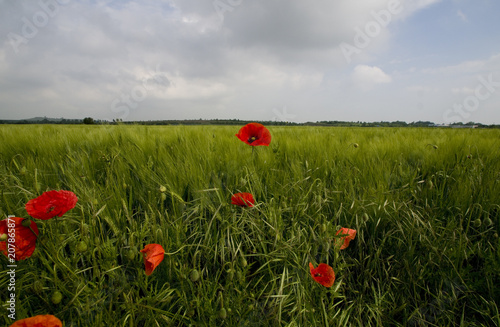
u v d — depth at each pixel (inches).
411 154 96.3
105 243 38.7
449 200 62.4
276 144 98.1
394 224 52.2
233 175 66.5
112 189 51.1
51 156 80.1
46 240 32.8
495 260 44.6
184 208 51.1
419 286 43.5
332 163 77.7
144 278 37.1
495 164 80.1
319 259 47.2
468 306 42.4
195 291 37.1
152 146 91.0
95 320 30.9
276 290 41.2
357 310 41.5
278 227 45.4
